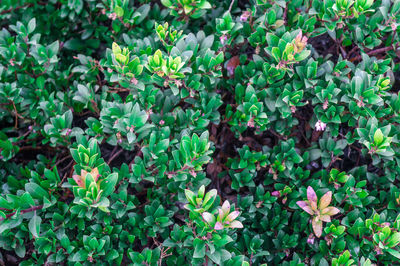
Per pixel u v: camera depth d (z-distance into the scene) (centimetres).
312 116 83
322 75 80
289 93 79
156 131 78
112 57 77
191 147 75
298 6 84
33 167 88
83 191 71
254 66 82
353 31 83
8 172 87
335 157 82
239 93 82
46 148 90
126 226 79
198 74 79
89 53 95
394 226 74
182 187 77
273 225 81
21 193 76
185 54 78
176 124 81
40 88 86
